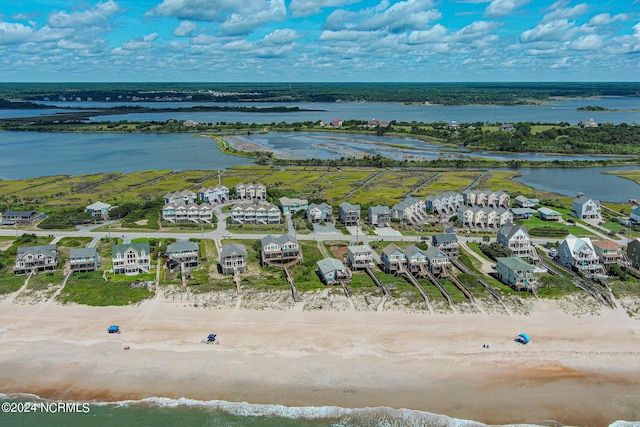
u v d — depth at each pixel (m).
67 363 96.06
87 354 98.88
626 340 103.38
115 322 110.50
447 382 90.25
